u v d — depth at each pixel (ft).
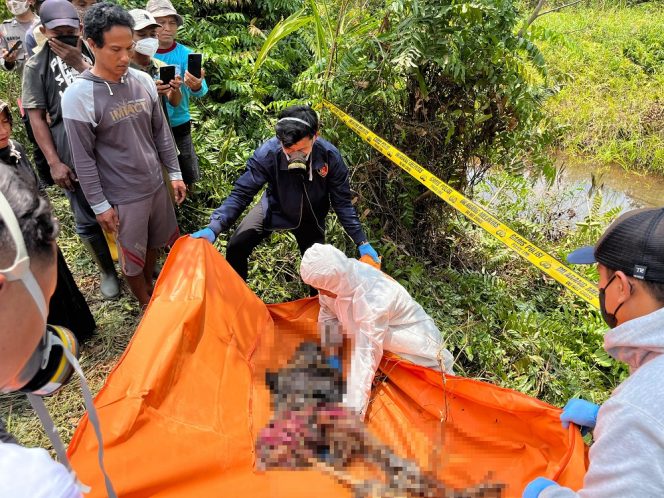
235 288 9.88
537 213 17.33
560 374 10.77
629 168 24.20
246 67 19.81
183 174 13.87
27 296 2.57
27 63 9.91
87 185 9.46
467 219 15.66
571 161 24.48
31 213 2.63
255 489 7.18
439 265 14.38
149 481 6.25
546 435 7.79
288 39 22.97
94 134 9.36
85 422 6.15
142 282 11.18
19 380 3.05
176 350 7.63
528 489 5.65
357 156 13.37
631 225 4.59
